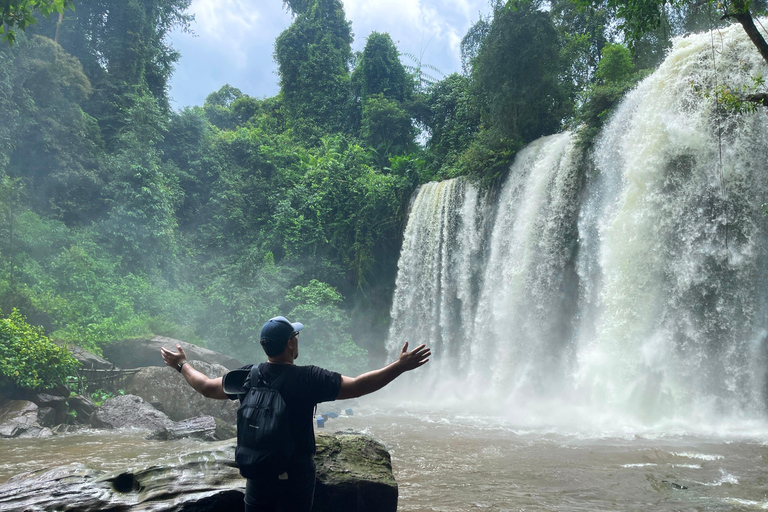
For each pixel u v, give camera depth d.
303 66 41.12
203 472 3.74
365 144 34.56
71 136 23.16
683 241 12.36
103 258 21.73
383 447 4.64
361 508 3.92
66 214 22.77
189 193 30.50
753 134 11.43
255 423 2.39
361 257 26.80
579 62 21.16
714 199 11.91
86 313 17.84
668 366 12.23
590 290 15.26
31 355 10.99
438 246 22.67
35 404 10.32
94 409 11.34
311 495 2.47
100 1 27.27
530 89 19.36
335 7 44.31
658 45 17.91
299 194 31.34
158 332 19.34
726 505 5.18
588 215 15.59
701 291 11.97
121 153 25.39
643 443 9.16
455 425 12.05
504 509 5.04
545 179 17.48
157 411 10.87
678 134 12.60
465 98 27.31
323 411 14.77
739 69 11.75
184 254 28.19
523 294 17.56
